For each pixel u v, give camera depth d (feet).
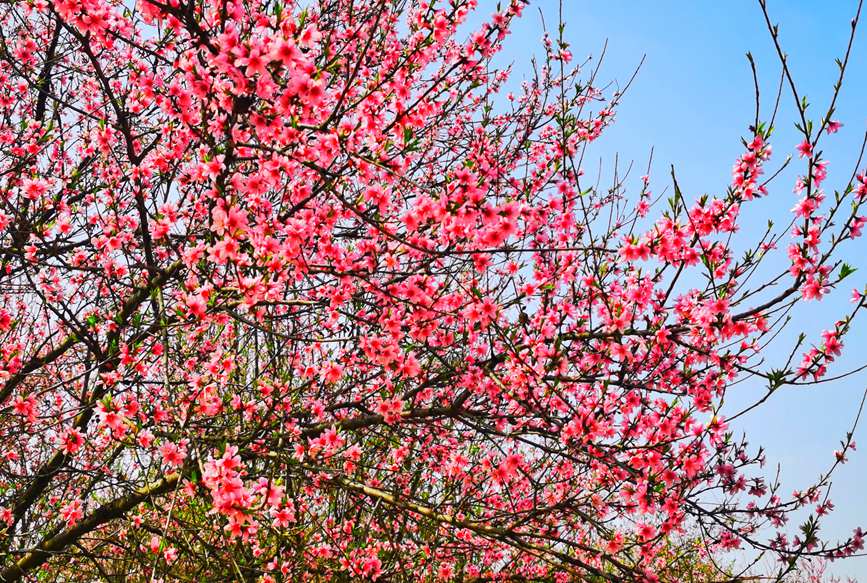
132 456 19.03
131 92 19.03
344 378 21.63
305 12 11.97
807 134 13.21
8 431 21.06
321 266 14.42
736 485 16.40
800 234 13.79
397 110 14.16
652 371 16.38
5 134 20.74
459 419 17.47
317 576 20.26
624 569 14.37
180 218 18.51
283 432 17.11
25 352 23.73
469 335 16.26
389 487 21.97
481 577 20.48
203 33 10.99
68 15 11.70
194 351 19.40
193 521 19.92
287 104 11.59
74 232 19.75
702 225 14.06
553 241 17.15
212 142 12.89
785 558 15.21
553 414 17.70
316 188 15.15
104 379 15.42
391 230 15.19
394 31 18.42
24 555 19.80
